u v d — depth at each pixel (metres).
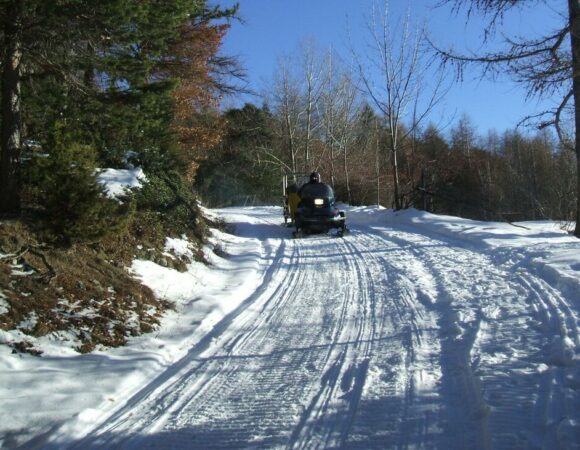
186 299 9.55
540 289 8.46
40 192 8.38
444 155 38.16
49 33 9.38
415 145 30.92
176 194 14.35
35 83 10.23
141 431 4.93
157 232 11.65
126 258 9.94
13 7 8.81
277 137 42.03
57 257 8.37
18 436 4.85
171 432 4.89
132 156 13.98
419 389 5.39
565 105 13.66
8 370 6.04
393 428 4.66
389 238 16.44
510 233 14.86
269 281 11.29
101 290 8.31
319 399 5.38
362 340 7.10
